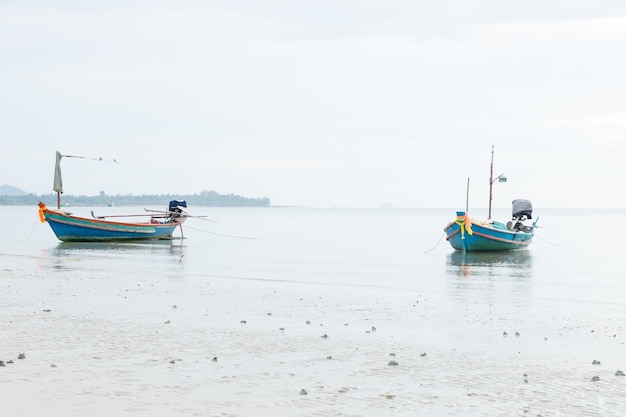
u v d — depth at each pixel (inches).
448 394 589.3
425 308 1088.8
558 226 7293.3
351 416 527.5
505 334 867.4
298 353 740.7
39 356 705.6
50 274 1521.9
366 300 1175.0
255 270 1742.1
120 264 1828.2
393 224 7485.2
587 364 705.6
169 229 3093.0
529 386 617.6
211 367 673.0
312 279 1533.0
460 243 2522.1
